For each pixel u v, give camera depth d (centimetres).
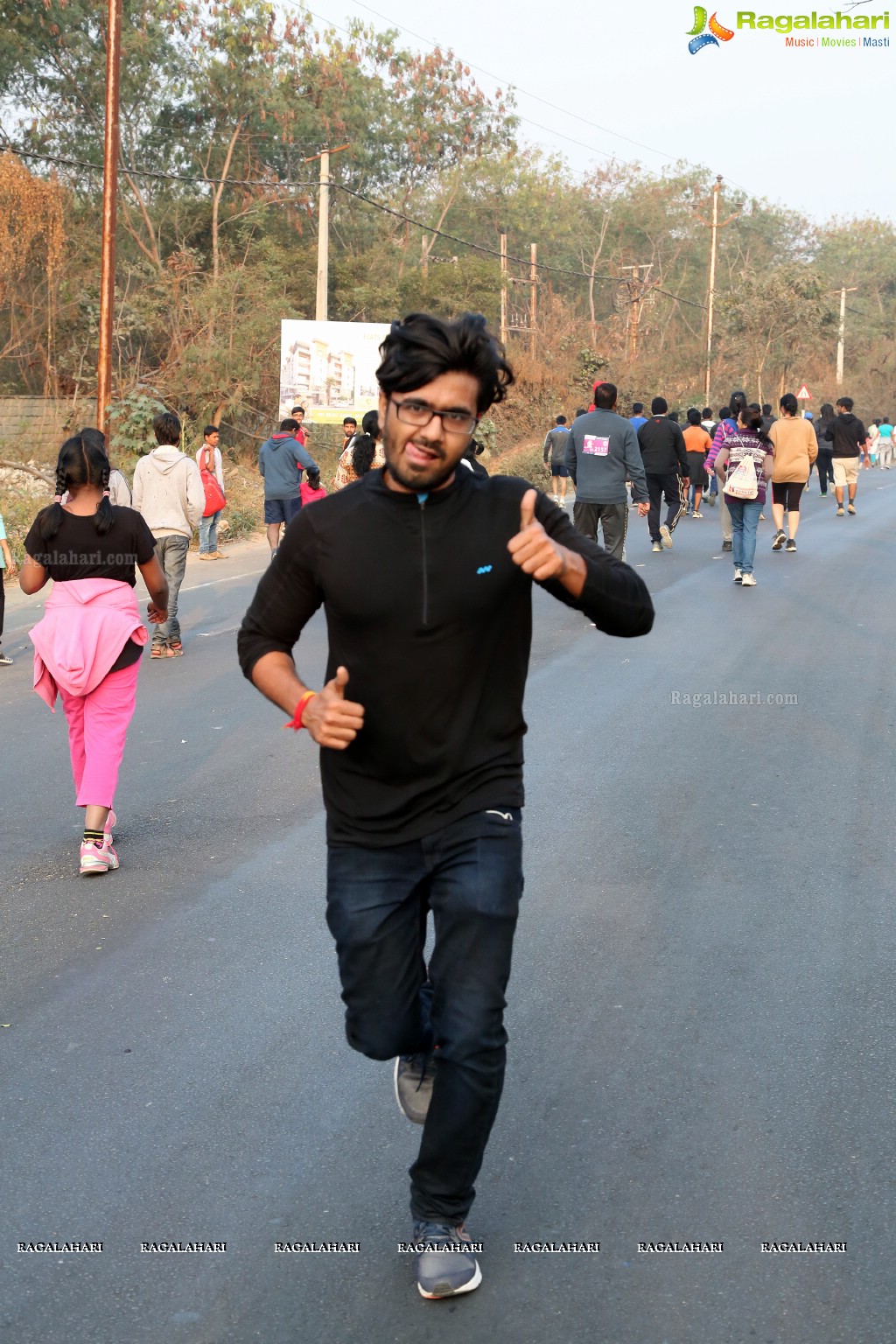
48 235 2442
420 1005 271
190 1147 316
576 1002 392
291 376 2628
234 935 448
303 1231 283
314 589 260
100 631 506
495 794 260
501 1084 257
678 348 4988
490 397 247
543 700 783
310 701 254
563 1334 249
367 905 259
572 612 1116
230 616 1139
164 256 3228
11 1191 298
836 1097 334
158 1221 287
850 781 618
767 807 580
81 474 513
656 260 6303
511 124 4397
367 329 2625
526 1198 294
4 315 2597
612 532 1145
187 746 709
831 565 1411
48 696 519
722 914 460
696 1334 249
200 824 574
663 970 414
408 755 255
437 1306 258
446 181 4647
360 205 3928
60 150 3012
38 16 2883
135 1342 249
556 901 473
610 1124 324
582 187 6241
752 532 1251
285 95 3578
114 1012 391
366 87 3941
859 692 801
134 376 2581
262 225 3422
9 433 2419
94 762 514
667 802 588
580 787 612
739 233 7781
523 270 5478
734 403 1573
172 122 3341
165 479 945
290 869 515
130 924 460
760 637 983
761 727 718
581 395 3725
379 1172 305
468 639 251
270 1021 383
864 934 442
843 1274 266
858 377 6906
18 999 400
